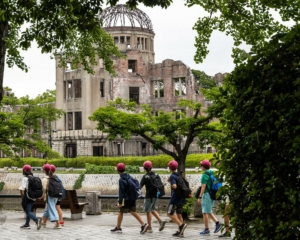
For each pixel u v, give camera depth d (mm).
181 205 15352
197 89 80625
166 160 54750
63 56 25203
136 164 56500
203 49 15227
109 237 15305
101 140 75750
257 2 13250
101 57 25078
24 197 17438
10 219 20922
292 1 12039
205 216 15555
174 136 22484
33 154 79812
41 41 13023
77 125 76875
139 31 92062
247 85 7383
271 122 6871
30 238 15188
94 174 49188
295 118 6547
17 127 34156
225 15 13727
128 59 82875
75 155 78375
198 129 22297
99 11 12625
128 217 21219
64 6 12305
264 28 13352
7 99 37250
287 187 6637
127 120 22953
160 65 82625
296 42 6996
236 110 7445
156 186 15953
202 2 14297
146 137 23438
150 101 83438
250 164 7215
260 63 7289
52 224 18719
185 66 80000
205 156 52000
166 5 12430
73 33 23609
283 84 6926
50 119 39531
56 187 17375
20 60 22422
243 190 7305
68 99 76312
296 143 6391
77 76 75625
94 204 22266
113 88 81625
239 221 7363
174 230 16734
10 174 54812
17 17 12469
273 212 6844
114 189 47719
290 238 6746
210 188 15383
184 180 15328
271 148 6879
